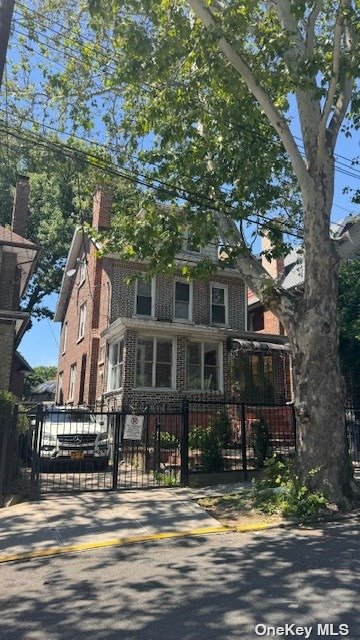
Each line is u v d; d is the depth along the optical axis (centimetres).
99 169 1259
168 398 1809
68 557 640
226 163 1111
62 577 562
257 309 2570
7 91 1147
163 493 977
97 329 2164
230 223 1123
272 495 891
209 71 875
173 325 1833
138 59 870
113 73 1055
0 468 920
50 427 1277
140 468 1298
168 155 1132
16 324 1789
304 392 900
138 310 1958
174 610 457
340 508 839
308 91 964
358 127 1105
